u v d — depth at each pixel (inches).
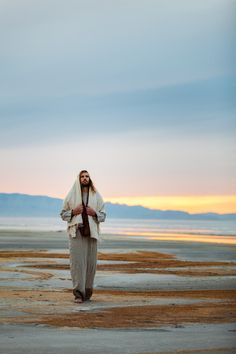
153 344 307.4
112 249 1123.3
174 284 577.3
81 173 485.4
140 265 776.3
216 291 527.2
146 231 2554.1
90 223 473.4
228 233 2390.5
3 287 538.9
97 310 415.5
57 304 442.9
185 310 415.2
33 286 548.7
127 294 505.0
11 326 352.8
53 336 325.7
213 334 332.8
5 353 286.5
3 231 2023.9
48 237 1568.7
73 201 482.0
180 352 291.4
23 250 1039.6
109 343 309.3
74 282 462.6
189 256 958.4
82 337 323.6
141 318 383.2
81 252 466.6
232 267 761.6
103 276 637.9
